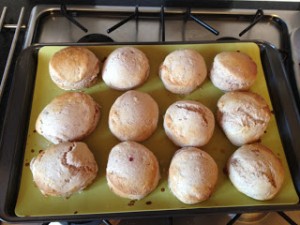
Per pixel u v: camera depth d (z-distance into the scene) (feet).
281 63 1.17
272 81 1.14
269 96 1.13
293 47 1.27
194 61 1.11
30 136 1.05
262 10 1.36
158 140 1.06
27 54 1.18
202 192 0.90
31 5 1.41
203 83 1.16
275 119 1.08
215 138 1.06
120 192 0.93
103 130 1.07
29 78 1.14
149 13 1.36
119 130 1.01
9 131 1.03
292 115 1.06
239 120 1.01
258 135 1.02
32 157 1.01
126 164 0.93
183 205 0.93
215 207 0.92
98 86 1.15
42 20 1.35
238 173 0.94
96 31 1.33
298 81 1.20
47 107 1.04
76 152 0.96
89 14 1.36
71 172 0.93
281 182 0.94
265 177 0.91
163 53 1.21
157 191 0.96
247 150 0.97
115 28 1.29
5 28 1.33
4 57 1.29
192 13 1.36
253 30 1.35
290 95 1.10
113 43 1.21
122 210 0.92
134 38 1.31
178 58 1.11
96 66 1.14
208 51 1.21
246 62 1.11
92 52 1.18
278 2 1.40
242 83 1.09
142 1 1.38
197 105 1.03
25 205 0.93
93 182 0.98
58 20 1.36
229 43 1.21
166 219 0.96
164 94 1.14
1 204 0.91
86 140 1.06
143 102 1.04
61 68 1.10
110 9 1.36
